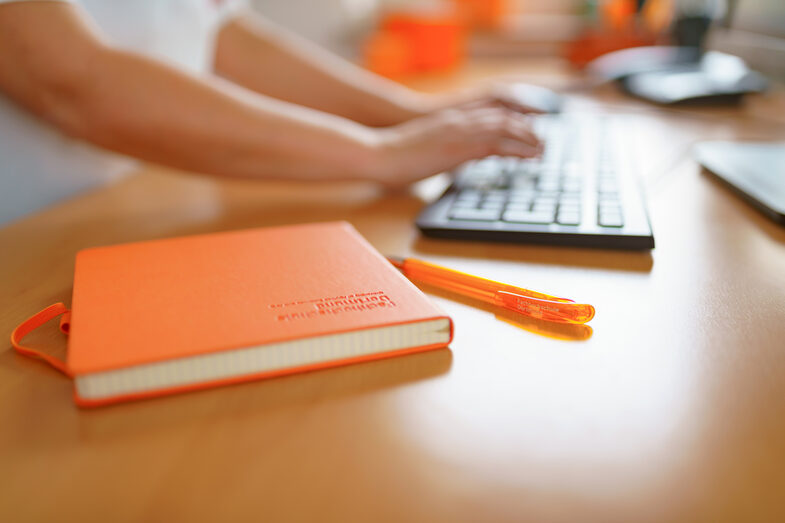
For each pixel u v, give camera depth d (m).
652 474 0.24
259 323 0.31
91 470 0.25
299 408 0.28
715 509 0.22
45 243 0.52
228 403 0.29
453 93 1.19
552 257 0.46
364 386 0.30
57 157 0.75
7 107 0.69
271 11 1.74
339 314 0.32
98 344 0.29
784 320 0.36
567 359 0.32
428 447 0.26
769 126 0.89
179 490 0.23
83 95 0.56
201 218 0.59
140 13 0.85
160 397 0.29
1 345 0.35
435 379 0.31
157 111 0.57
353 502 0.23
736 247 0.47
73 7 0.57
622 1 1.46
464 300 0.39
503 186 0.59
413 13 1.52
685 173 0.68
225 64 0.87
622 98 1.13
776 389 0.30
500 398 0.29
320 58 0.91
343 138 0.61
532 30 1.80
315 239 0.44
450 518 0.22
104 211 0.62
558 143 0.74
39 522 0.22
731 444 0.26
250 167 0.60
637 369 0.31
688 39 1.26
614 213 0.50
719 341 0.34
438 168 0.62
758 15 0.92
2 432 0.27
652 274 0.43
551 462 0.25
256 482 0.24
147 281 0.37
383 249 0.48
